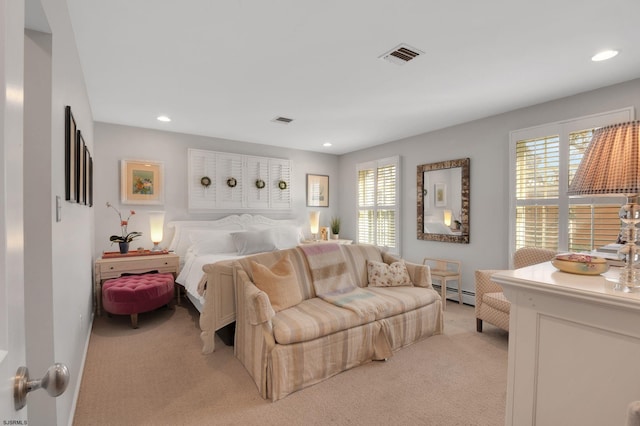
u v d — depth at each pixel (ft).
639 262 3.81
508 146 11.78
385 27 6.55
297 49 7.43
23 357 1.85
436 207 14.30
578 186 3.30
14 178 1.71
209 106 11.30
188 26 6.50
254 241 13.70
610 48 7.30
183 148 14.99
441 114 12.17
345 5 5.86
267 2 5.77
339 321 7.41
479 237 12.71
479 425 5.70
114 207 13.42
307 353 6.91
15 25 1.71
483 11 6.01
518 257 9.91
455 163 13.41
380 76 8.84
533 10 5.96
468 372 7.56
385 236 16.87
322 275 9.43
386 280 10.36
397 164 16.15
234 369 7.72
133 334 9.93
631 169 2.87
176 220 14.79
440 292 14.53
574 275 3.66
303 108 11.57
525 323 3.48
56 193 4.67
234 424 5.73
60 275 4.92
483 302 9.87
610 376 2.94
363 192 18.42
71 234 6.19
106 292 10.28
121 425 5.68
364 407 6.23
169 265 12.81
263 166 17.25
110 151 13.33
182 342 9.34
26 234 4.20
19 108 1.78
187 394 6.64
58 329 4.70
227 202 16.07
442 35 6.84
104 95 10.18
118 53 7.55
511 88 9.64
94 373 7.48
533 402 3.41
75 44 6.92
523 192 11.28
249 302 6.98
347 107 11.39
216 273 8.59
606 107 9.39
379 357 8.04
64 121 5.51
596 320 2.99
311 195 19.11
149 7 5.88
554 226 10.41
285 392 6.57
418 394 6.66
